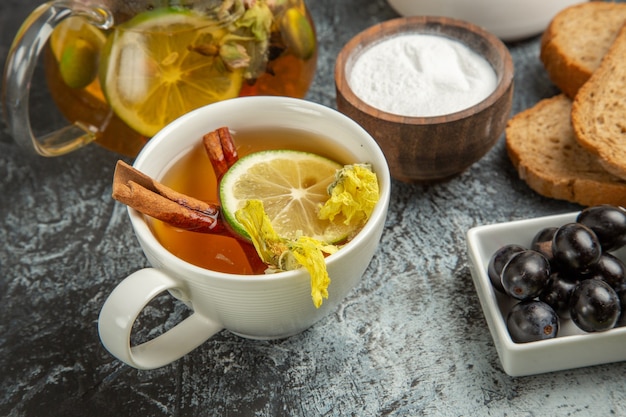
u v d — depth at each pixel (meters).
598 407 0.40
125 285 0.37
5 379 0.43
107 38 0.45
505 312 0.43
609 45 0.52
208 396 0.42
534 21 0.54
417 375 0.42
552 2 0.53
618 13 0.54
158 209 0.39
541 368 0.41
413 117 0.45
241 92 0.47
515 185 0.49
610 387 0.41
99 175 0.51
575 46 0.52
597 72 0.50
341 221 0.40
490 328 0.42
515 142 0.49
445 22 0.50
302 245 0.37
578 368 0.41
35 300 0.46
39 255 0.48
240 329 0.41
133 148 0.49
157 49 0.45
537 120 0.51
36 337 0.44
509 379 0.41
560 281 0.41
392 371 0.42
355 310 0.44
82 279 0.46
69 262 0.47
